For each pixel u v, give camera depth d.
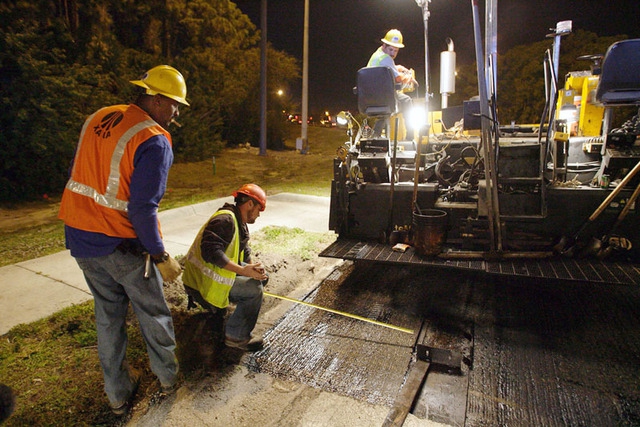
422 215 4.08
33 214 8.93
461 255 4.03
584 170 4.41
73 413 2.57
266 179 13.34
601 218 3.91
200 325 3.55
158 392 2.78
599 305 4.03
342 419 2.55
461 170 4.74
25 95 9.70
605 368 3.04
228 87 20.19
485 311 3.94
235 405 2.67
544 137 4.79
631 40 3.34
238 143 22.41
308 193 9.95
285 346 3.34
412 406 2.67
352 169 4.69
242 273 2.95
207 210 8.00
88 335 3.33
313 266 4.99
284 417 2.57
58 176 10.63
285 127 24.16
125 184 2.29
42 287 4.33
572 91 5.39
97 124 2.36
